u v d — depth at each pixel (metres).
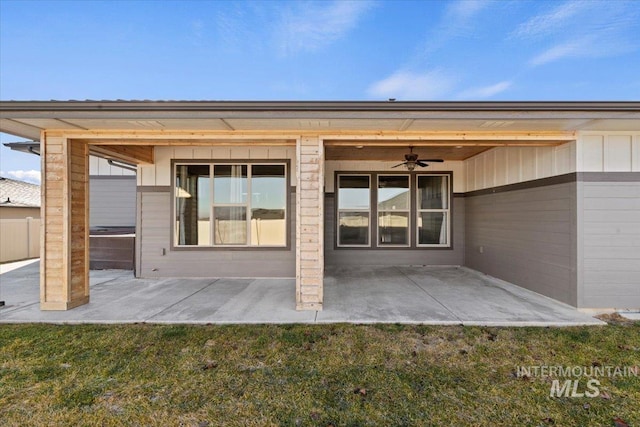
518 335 3.49
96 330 3.69
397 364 2.89
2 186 16.31
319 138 4.44
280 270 6.71
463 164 8.00
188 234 6.78
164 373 2.74
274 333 3.57
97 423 2.13
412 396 2.42
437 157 7.59
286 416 2.20
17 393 2.45
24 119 3.81
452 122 3.92
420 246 8.09
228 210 6.78
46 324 3.89
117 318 4.09
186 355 3.07
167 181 6.74
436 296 5.09
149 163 6.64
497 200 6.45
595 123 3.90
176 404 2.33
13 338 3.46
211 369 2.81
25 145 6.48
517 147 5.77
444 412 2.23
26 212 14.81
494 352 3.10
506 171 6.12
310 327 3.75
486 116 3.67
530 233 5.40
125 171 11.05
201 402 2.36
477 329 3.67
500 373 2.72
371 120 3.86
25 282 6.32
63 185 4.45
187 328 3.73
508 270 6.06
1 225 9.44
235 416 2.20
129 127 4.27
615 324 3.83
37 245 10.58
